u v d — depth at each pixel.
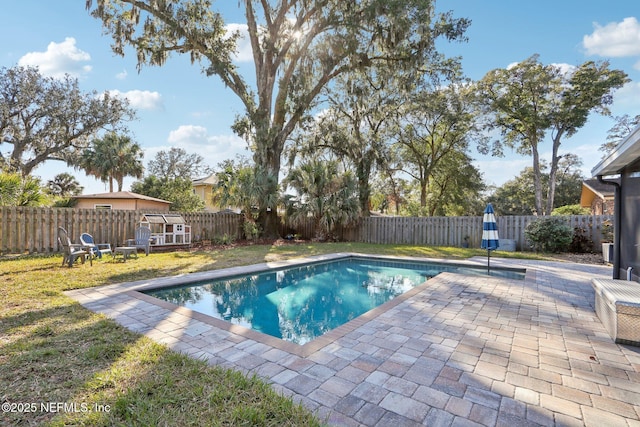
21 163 19.62
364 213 16.23
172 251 10.09
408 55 12.56
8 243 8.27
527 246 10.70
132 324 3.31
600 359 2.61
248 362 2.51
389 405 1.96
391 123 18.47
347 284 6.87
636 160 4.44
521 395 2.08
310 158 16.00
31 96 18.67
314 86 14.82
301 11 13.20
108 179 23.38
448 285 5.36
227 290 6.14
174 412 1.84
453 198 22.83
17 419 1.76
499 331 3.23
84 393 2.03
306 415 1.83
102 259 7.95
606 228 9.29
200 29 13.28
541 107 20.84
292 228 15.38
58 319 3.39
